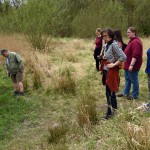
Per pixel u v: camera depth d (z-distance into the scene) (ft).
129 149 10.67
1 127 15.10
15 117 16.08
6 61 19.06
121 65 13.60
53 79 20.63
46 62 25.44
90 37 49.90
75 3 58.70
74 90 18.93
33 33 33.19
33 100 18.26
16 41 32.65
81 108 14.28
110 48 13.55
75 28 52.90
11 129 14.93
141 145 10.30
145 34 56.39
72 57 27.91
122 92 17.60
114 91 13.75
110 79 13.69
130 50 16.35
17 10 36.50
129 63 16.55
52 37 39.58
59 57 28.94
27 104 17.62
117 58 13.60
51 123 15.17
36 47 32.32
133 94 17.07
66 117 15.60
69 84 19.24
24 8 35.96
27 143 13.43
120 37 17.20
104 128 13.02
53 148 12.37
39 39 32.86
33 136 14.07
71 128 13.84
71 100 17.84
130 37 16.35
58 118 15.64
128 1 59.77
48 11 36.22
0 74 24.00
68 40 42.93
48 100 18.11
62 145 12.45
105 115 14.33
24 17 35.37
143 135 10.62
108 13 51.01
